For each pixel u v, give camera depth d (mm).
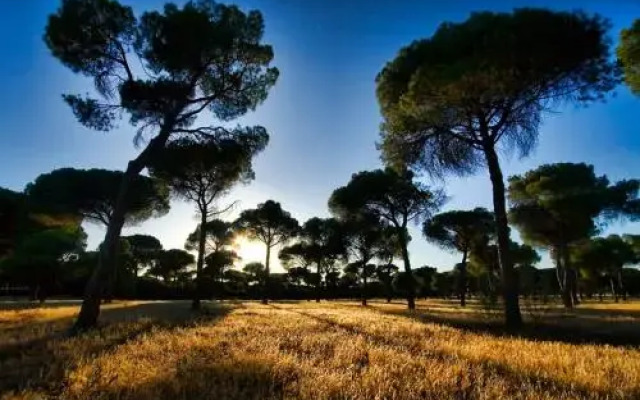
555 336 13664
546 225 37594
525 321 17953
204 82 19922
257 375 5926
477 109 18297
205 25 17406
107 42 17141
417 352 8625
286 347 9164
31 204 40812
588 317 20453
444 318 20578
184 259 75250
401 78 19531
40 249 40312
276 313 23734
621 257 60500
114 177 39562
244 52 19500
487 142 18703
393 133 21016
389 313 25750
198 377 5680
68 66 17422
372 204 38844
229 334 11523
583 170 35531
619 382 6070
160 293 65750
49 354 8258
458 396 5312
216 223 45000
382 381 5574
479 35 16859
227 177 26359
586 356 8180
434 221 48969
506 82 16375
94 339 10188
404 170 22312
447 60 17266
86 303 14258
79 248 44125
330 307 36219
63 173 39375
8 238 42875
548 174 36625
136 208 39562
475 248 48344
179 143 20047
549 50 15883
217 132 19234
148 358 7316
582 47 16531
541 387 5699
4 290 60969
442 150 20516
